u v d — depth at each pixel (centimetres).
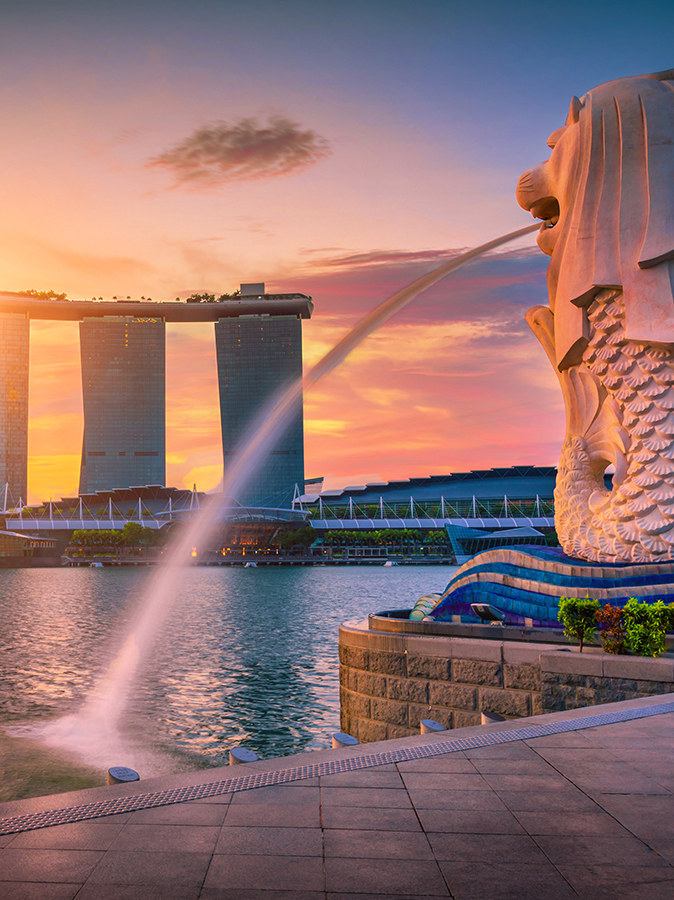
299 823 664
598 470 2545
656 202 2311
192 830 644
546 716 1109
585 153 2433
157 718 3288
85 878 551
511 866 579
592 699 1739
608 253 2388
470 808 707
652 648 1741
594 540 2402
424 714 2111
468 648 2025
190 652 5284
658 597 2062
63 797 722
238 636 6197
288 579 16438
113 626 7181
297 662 4809
